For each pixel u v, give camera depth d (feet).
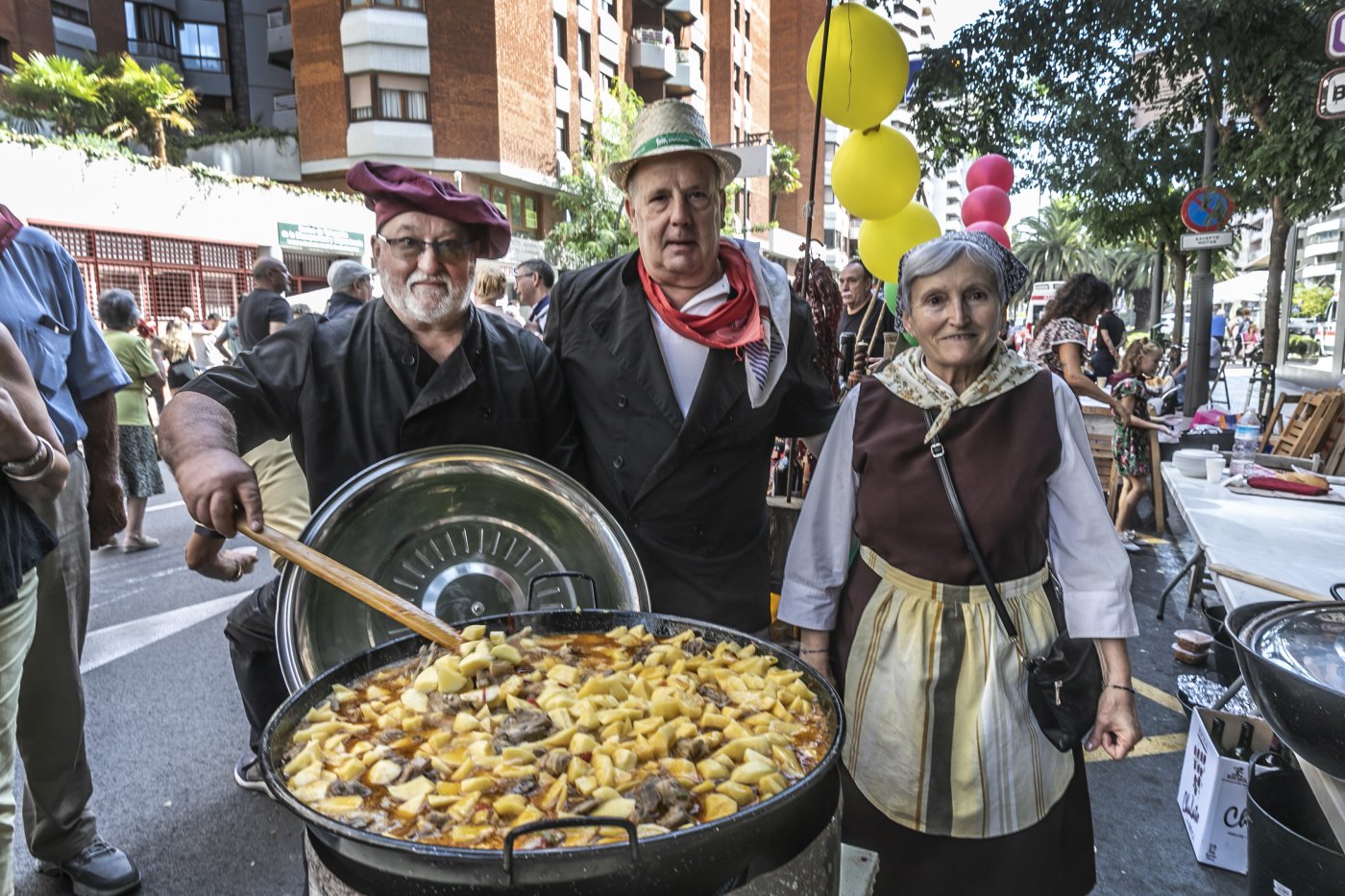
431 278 5.32
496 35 70.79
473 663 3.87
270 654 7.06
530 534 4.92
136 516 17.83
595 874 2.51
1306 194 20.97
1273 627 4.40
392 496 4.61
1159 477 19.75
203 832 8.11
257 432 5.20
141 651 12.43
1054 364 17.39
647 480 6.00
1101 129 25.55
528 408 5.89
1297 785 5.97
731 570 6.27
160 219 48.49
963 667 5.06
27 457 4.77
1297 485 11.21
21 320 6.12
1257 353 56.03
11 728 5.05
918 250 5.08
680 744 3.44
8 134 40.88
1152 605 14.60
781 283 6.38
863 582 5.54
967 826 5.02
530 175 76.43
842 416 5.73
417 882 2.58
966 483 5.06
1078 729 4.75
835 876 3.31
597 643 4.48
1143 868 7.56
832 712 3.59
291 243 57.00
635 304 6.19
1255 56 19.98
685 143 5.65
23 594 5.12
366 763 3.40
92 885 7.07
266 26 102.68
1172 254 40.32
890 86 10.71
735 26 118.11
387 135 69.82
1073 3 20.20
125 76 65.00
